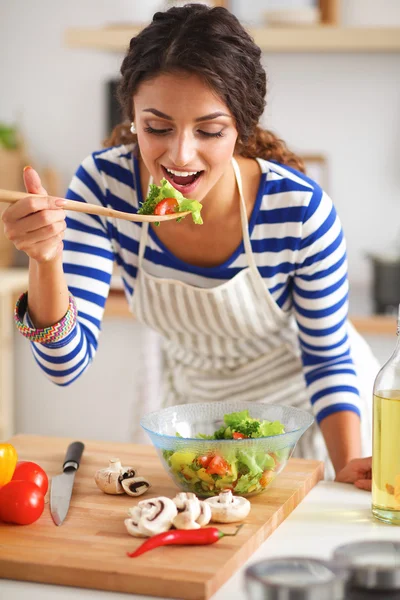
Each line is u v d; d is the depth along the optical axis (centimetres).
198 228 178
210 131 147
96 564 112
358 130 381
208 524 127
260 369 213
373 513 136
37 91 400
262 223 178
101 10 391
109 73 395
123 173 180
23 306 151
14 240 133
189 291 186
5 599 109
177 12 149
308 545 126
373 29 352
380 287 336
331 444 173
